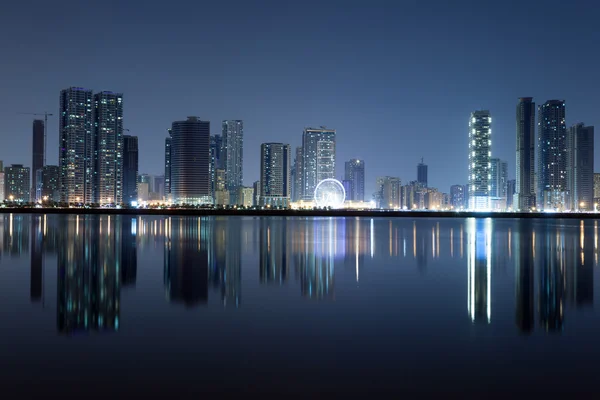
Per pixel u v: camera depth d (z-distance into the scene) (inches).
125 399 497.7
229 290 1098.1
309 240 2753.4
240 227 4345.5
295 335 720.3
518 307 922.7
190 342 683.4
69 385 532.1
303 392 515.8
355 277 1321.4
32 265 1535.4
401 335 722.2
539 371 573.6
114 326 770.2
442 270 1485.0
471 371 573.6
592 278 1315.2
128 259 1712.6
